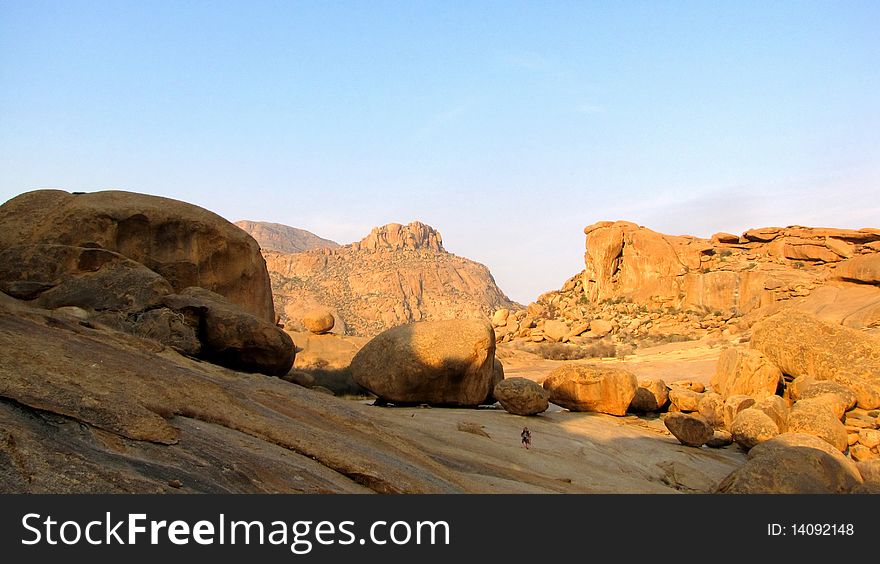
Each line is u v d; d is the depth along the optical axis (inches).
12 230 919.7
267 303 1156.5
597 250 3582.7
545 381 1354.6
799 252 3075.8
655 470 964.0
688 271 3280.0
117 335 692.7
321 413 684.7
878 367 1278.3
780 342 1425.9
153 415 418.3
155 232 997.8
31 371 420.2
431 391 1219.9
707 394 1357.0
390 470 535.2
